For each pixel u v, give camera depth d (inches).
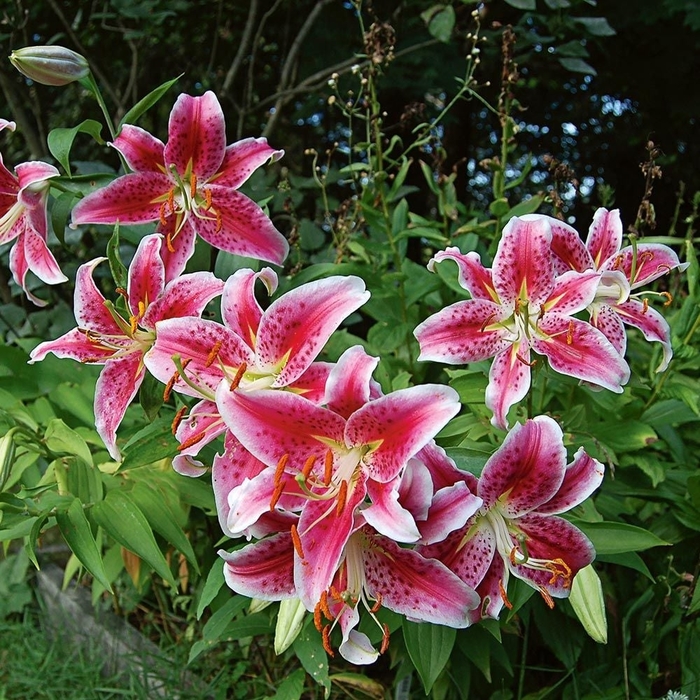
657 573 42.3
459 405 25.2
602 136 136.3
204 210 34.5
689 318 42.8
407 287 47.2
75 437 41.0
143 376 32.9
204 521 46.3
